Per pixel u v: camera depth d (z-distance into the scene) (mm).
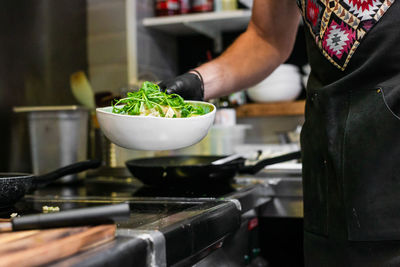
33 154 1298
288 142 2146
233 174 1140
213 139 1974
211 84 957
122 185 1226
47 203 893
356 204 735
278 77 2129
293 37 1075
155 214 721
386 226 714
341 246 769
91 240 487
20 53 1430
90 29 1975
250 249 1129
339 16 766
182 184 1112
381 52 730
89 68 1989
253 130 2432
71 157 1300
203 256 755
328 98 776
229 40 2453
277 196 1201
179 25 2203
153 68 2240
